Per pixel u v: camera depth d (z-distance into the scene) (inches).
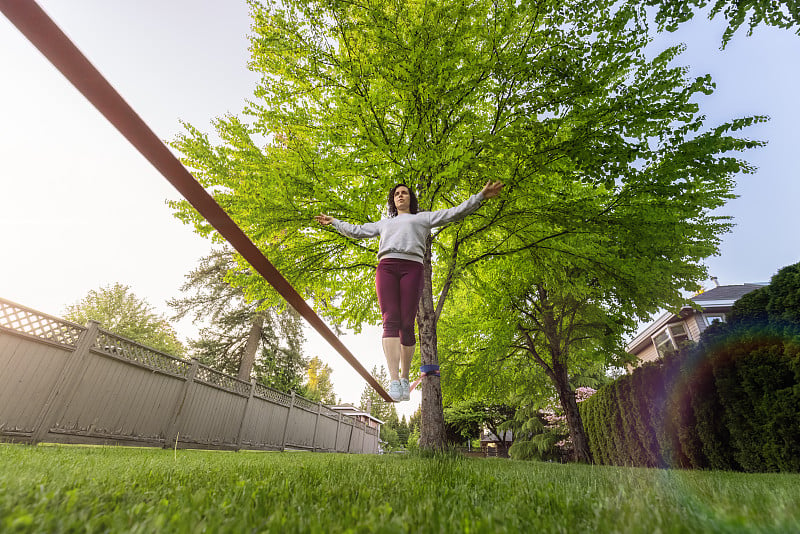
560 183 245.1
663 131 192.4
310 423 571.5
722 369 230.2
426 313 250.2
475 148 205.5
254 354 802.2
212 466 93.0
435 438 214.7
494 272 325.1
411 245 99.4
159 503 37.5
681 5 158.6
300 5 203.0
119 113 33.8
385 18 198.8
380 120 231.3
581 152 191.9
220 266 837.8
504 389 464.1
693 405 255.4
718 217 334.6
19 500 34.7
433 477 70.9
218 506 37.4
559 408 620.4
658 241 228.4
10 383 191.2
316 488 53.3
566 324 421.7
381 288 97.9
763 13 148.8
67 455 114.4
